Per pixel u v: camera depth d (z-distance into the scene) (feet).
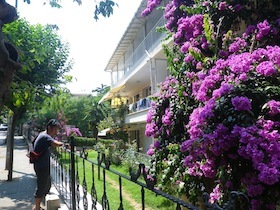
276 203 10.34
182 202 5.60
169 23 22.66
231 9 17.42
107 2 10.95
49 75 32.09
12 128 33.12
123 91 94.48
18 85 15.16
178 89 17.62
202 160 12.39
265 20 15.44
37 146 18.07
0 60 6.81
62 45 35.91
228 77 12.95
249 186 10.21
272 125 10.25
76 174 16.30
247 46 15.78
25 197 24.98
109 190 28.22
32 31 29.32
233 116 10.95
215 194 11.43
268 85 11.94
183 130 17.21
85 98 118.93
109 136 91.20
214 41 16.85
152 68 50.62
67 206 17.08
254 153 9.58
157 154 17.92
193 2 21.72
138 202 23.90
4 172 38.19
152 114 19.65
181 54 19.72
